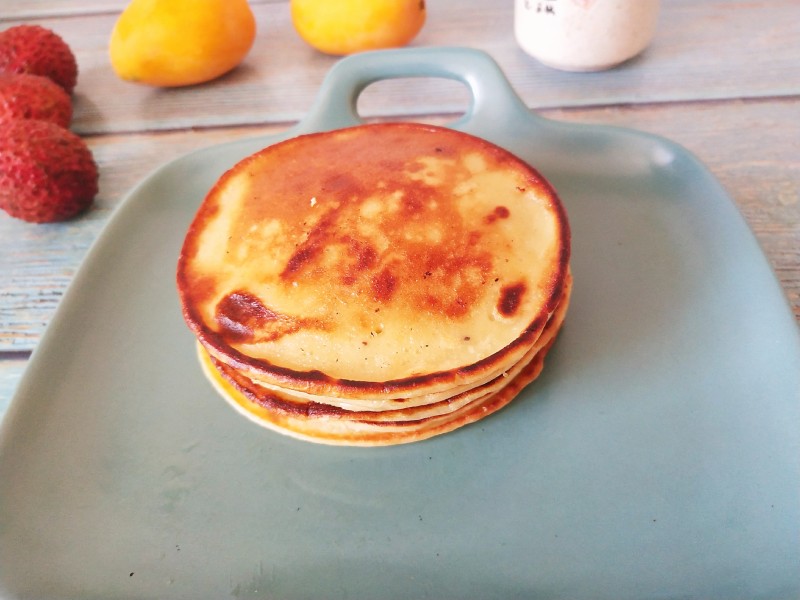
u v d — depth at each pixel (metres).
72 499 0.17
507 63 0.34
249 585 0.15
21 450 0.18
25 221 0.27
